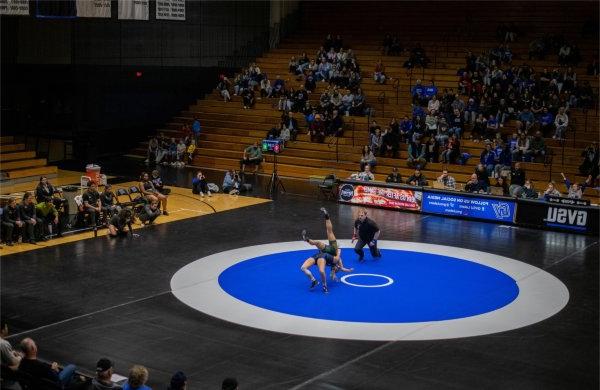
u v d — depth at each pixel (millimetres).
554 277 20031
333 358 14500
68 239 22984
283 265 20688
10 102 37750
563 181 30000
